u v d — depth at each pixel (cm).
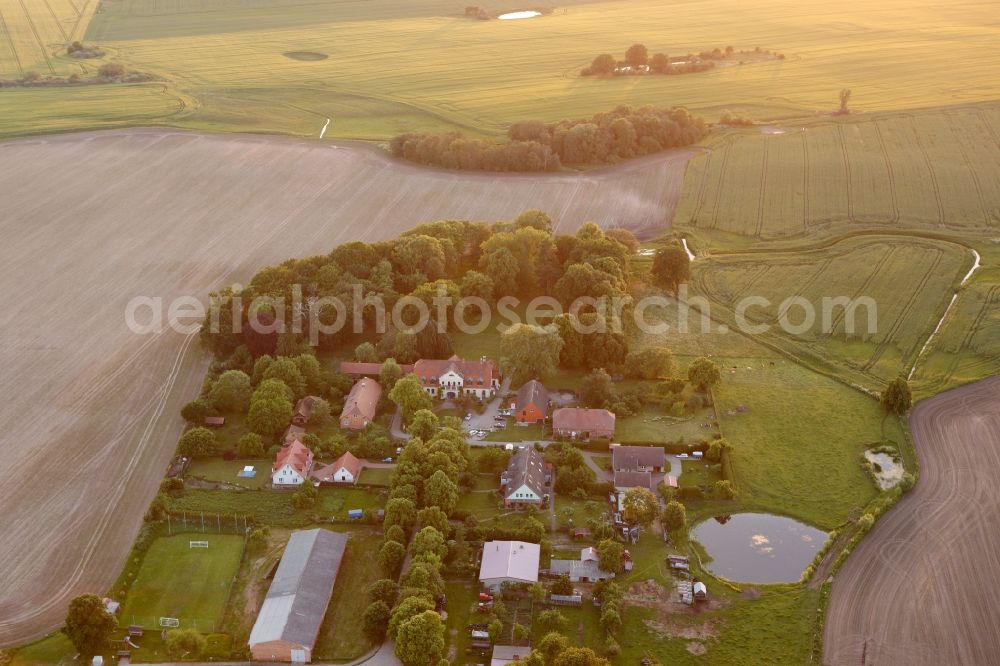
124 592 14088
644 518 15288
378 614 13225
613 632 13325
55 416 18588
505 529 15238
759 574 14688
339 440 17500
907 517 15725
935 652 13000
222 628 13512
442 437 17012
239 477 16838
